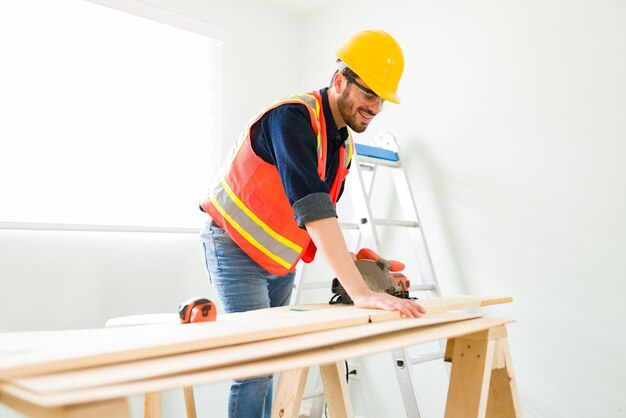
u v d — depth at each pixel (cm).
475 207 227
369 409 261
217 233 156
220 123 269
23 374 62
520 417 141
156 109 247
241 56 281
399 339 101
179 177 254
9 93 204
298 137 129
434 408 236
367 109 149
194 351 80
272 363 78
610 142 189
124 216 234
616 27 189
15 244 203
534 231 208
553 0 206
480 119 227
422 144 248
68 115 219
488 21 227
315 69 304
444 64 241
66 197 217
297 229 152
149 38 246
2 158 201
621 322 184
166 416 241
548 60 207
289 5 302
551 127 205
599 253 190
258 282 156
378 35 149
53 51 216
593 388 191
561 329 199
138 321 126
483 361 127
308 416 262
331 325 100
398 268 155
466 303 137
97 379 61
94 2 221
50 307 210
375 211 269
